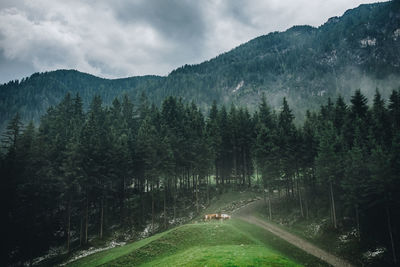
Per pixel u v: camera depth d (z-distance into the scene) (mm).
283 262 23766
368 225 38812
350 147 49344
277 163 54219
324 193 52594
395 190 34531
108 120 78250
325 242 38500
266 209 56031
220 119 78812
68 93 91438
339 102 69188
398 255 32531
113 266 32750
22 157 48938
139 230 53469
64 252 47469
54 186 52094
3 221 42750
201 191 70625
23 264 44438
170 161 58500
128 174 58656
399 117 54781
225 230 37406
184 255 28547
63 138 66812
